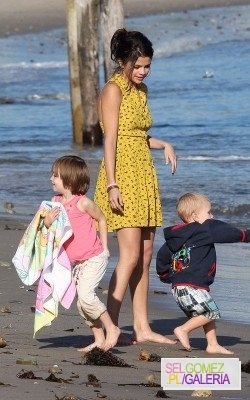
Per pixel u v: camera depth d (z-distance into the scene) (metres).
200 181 34.72
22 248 15.70
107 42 46.88
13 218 29.61
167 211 30.50
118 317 18.11
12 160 40.94
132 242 16.72
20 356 14.69
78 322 17.81
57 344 15.97
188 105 54.50
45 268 15.53
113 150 16.67
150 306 19.88
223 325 18.34
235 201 31.48
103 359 14.53
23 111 56.69
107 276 22.05
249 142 43.50
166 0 119.19
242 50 81.56
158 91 60.88
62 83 69.69
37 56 86.44
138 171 16.75
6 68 79.19
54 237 15.58
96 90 47.06
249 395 12.80
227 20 101.81
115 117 16.67
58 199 16.17
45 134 49.16
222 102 54.97
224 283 21.69
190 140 44.53
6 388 12.13
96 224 16.25
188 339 16.39
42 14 110.31
